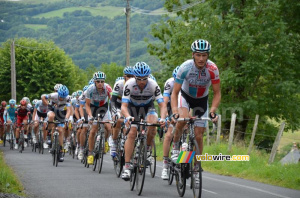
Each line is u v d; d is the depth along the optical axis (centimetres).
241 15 3566
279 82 3559
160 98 1314
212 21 3616
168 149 1411
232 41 3369
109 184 1426
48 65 10200
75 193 1241
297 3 3597
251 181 1577
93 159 1802
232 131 2244
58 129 2014
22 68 10112
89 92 1830
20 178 1537
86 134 2038
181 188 1201
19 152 2908
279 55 3438
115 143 1619
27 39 10738
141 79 1252
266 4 3434
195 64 1215
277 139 1902
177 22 4534
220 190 1330
